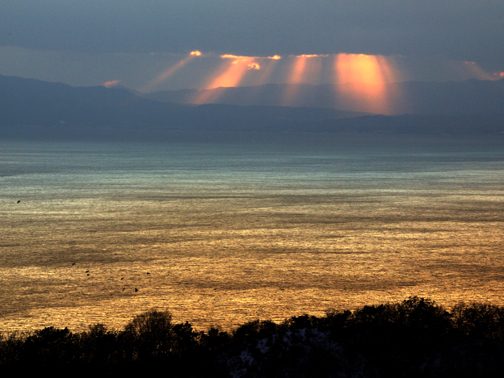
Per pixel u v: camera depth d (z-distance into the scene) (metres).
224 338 32.56
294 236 78.44
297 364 28.95
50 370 29.48
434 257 64.69
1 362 30.14
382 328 32.31
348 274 56.66
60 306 45.41
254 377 28.20
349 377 27.61
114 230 82.94
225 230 83.19
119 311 44.12
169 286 51.81
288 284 52.69
